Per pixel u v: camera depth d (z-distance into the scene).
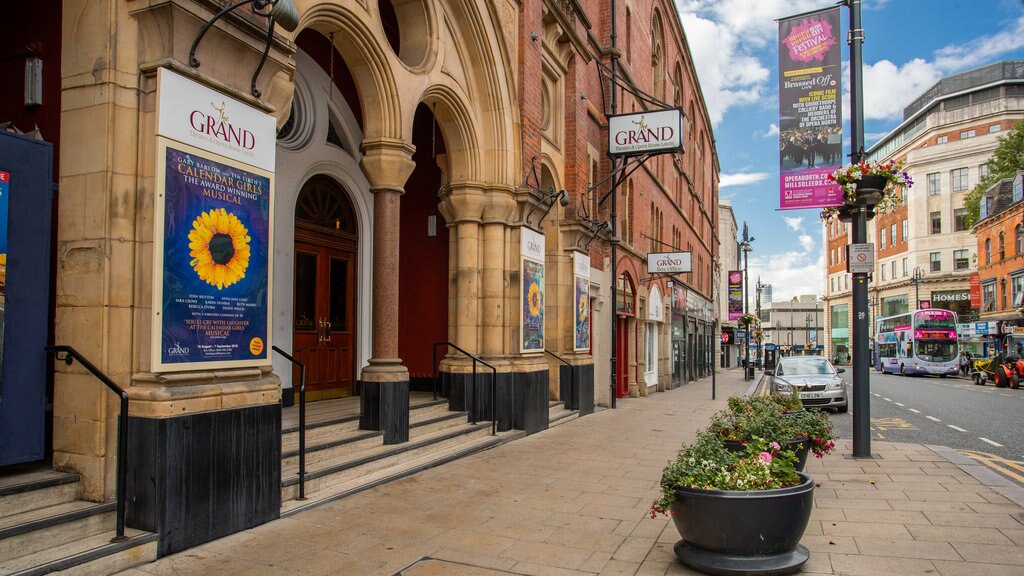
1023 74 70.19
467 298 10.55
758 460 4.71
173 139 4.82
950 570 4.57
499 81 10.61
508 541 5.29
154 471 4.60
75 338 4.78
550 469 8.19
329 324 10.49
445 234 12.41
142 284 4.79
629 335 20.62
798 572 4.52
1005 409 18.39
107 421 4.71
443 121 10.33
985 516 6.00
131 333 4.76
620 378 19.91
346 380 10.87
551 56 13.38
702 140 41.53
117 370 4.72
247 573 4.44
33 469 4.89
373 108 8.20
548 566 4.72
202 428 4.92
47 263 4.66
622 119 13.99
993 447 11.20
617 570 4.64
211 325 5.09
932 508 6.31
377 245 8.33
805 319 91.88
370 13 7.84
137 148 4.85
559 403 13.42
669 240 28.08
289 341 9.43
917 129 73.38
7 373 4.38
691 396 21.73
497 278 10.74
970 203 53.91
